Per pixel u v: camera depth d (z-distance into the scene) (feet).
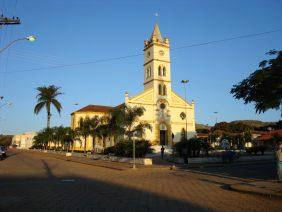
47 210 34.35
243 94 66.28
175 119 208.13
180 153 130.52
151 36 215.10
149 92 200.95
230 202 38.40
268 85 59.31
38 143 328.08
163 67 210.38
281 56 58.90
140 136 135.85
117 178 69.26
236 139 234.17
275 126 103.60
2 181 62.90
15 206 36.68
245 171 85.05
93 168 101.91
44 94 218.59
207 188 51.55
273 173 77.41
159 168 97.81
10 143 573.33
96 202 38.78
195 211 33.32
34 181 62.85
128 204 37.37
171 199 40.73
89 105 269.64
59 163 125.18
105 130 154.10
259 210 33.65
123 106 135.23
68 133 212.23
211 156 130.82
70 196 43.60
